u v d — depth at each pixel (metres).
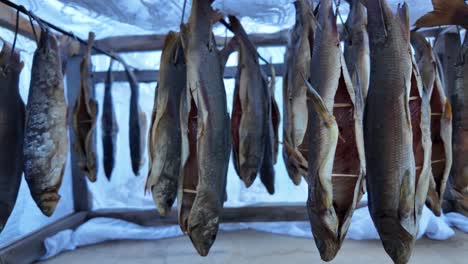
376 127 1.12
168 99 1.44
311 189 1.10
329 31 1.14
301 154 1.33
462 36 2.31
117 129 2.63
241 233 2.64
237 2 1.88
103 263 2.16
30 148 1.51
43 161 1.53
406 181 1.07
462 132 1.54
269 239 2.50
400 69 1.10
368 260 2.08
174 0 1.87
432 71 1.46
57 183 1.58
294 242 2.44
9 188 1.49
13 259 2.01
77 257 2.27
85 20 2.18
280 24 2.26
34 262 2.19
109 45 2.60
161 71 1.43
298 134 1.34
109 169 2.52
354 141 1.13
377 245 2.31
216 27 2.30
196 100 1.22
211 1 1.31
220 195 1.28
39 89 1.54
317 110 1.06
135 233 2.57
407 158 1.08
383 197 1.10
